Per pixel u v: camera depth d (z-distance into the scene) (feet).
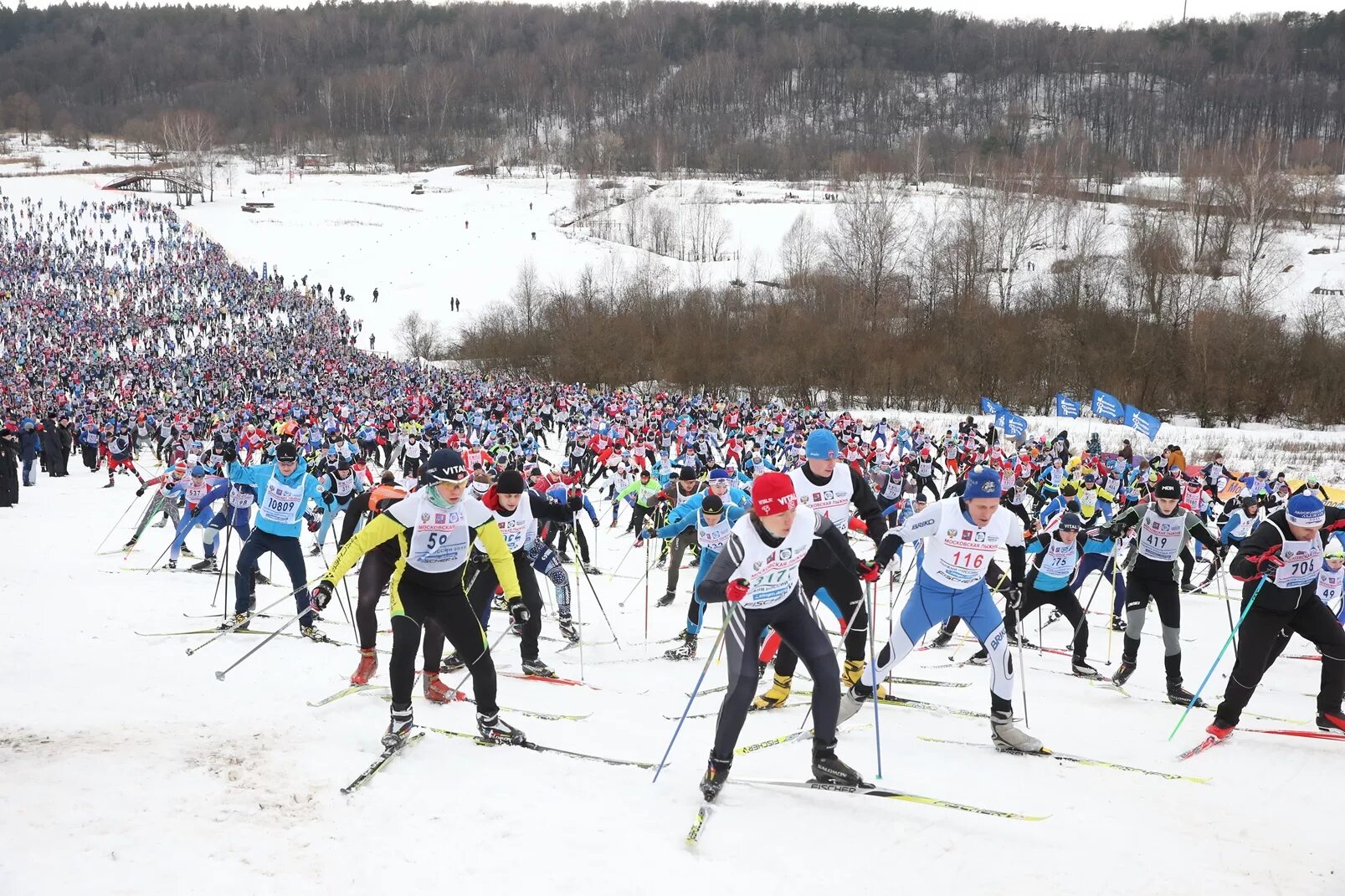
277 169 406.41
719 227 277.23
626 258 252.42
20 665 21.74
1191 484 58.80
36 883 10.77
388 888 11.25
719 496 29.78
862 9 638.12
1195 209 201.87
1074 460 81.82
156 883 11.02
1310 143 342.44
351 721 17.76
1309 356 140.77
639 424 102.89
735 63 522.88
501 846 12.41
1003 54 533.96
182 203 309.63
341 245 265.75
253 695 19.70
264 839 12.31
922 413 150.10
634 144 419.33
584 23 640.99
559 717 19.04
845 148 417.90
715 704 21.31
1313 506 19.07
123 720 17.26
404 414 99.86
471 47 587.68
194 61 605.31
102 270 216.33
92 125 505.25
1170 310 165.07
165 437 89.35
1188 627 36.70
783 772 15.75
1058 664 29.07
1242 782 16.51
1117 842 13.16
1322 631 19.74
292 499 27.55
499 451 67.87
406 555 16.43
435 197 331.16
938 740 18.28
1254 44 498.69
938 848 12.69
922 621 19.02
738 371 165.99
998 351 158.40
